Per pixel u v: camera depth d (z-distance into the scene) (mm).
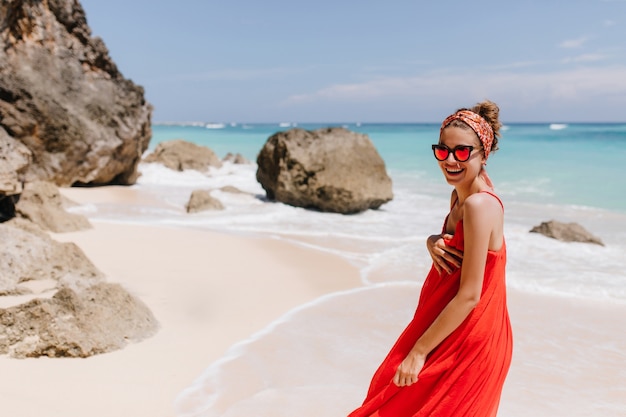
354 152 15977
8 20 16906
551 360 5539
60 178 17656
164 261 8789
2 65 16625
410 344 2721
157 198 17203
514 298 7645
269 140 17219
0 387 4266
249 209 15352
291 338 5863
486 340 2562
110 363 4895
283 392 4621
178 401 4363
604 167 27469
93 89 19000
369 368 5172
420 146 47875
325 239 11531
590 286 8156
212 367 5027
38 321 4969
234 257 9414
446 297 2650
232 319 6371
